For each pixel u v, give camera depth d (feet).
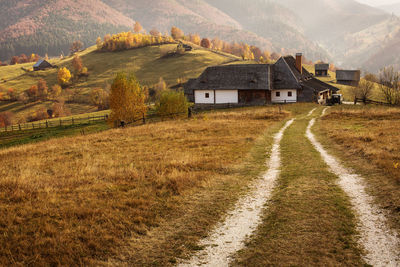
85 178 44.11
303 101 199.21
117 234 27.78
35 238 27.25
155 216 31.55
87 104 445.78
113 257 24.76
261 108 169.27
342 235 26.02
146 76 527.81
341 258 22.98
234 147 63.16
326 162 49.42
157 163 51.42
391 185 35.47
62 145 75.41
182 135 80.23
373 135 64.13
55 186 41.09
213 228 28.71
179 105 137.90
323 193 35.27
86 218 30.78
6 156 66.69
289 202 33.30
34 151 69.97
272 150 60.54
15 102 468.34
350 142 60.54
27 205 34.24
